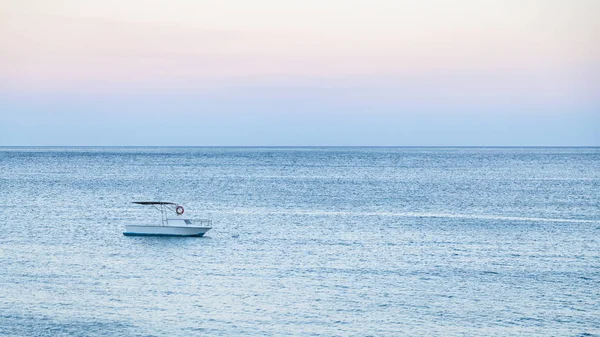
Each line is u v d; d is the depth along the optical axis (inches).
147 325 1828.2
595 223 3750.0
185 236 3196.4
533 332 1801.2
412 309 1988.2
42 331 1770.4
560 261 2650.1
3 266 2493.8
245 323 1851.6
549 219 3932.1
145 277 2338.8
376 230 3469.5
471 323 1868.8
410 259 2682.1
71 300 2046.0
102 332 1769.2
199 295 2114.9
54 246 2915.8
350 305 2021.4
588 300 2084.2
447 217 4023.1
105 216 3981.3
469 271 2466.8
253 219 3892.7
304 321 1875.0
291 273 2421.3
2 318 1871.3
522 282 2301.9
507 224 3713.1
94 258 2657.5
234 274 2397.9
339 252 2827.3
